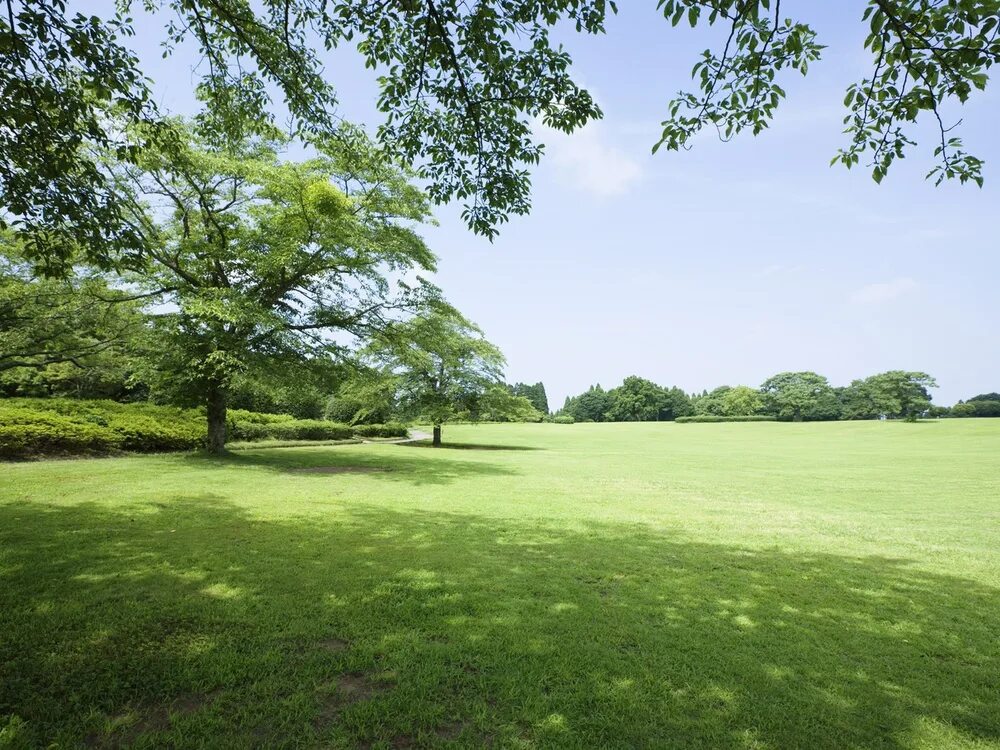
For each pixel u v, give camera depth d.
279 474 13.32
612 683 3.25
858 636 4.08
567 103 5.70
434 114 6.23
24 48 4.66
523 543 6.79
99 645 3.54
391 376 32.31
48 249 5.49
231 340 14.65
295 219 14.82
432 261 17.12
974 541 7.54
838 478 15.76
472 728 2.77
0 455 13.07
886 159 4.82
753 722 2.89
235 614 4.11
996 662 3.71
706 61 4.62
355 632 3.86
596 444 37.44
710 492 12.44
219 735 2.65
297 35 6.38
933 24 3.99
